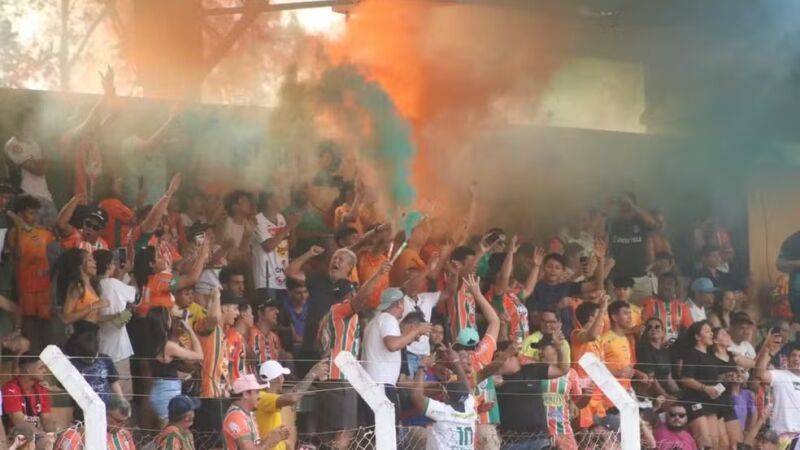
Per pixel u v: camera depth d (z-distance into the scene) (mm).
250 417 37438
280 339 48344
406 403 42625
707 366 53031
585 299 56750
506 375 46094
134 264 45156
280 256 50719
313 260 52438
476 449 44125
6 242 44500
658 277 58281
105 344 42656
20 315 44312
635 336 54125
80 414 40312
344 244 51938
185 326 43219
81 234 45125
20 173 46969
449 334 50281
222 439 41094
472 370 44125
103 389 40562
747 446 53375
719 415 52875
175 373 42656
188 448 38812
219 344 43531
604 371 29844
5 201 44719
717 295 59375
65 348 40844
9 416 39406
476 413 43312
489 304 47250
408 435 41750
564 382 46531
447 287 50625
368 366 43938
